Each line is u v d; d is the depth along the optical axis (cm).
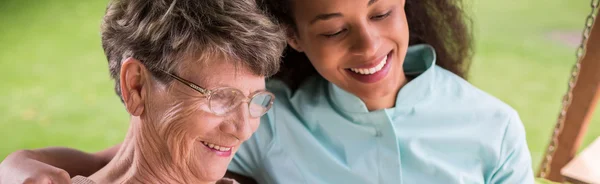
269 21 114
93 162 148
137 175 125
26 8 509
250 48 111
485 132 149
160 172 123
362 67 134
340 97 147
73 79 404
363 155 150
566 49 426
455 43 166
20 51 442
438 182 149
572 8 484
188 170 122
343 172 151
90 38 461
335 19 127
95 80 402
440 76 157
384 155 149
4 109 370
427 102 151
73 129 348
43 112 367
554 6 492
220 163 122
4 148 329
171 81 112
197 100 113
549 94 373
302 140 152
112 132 345
